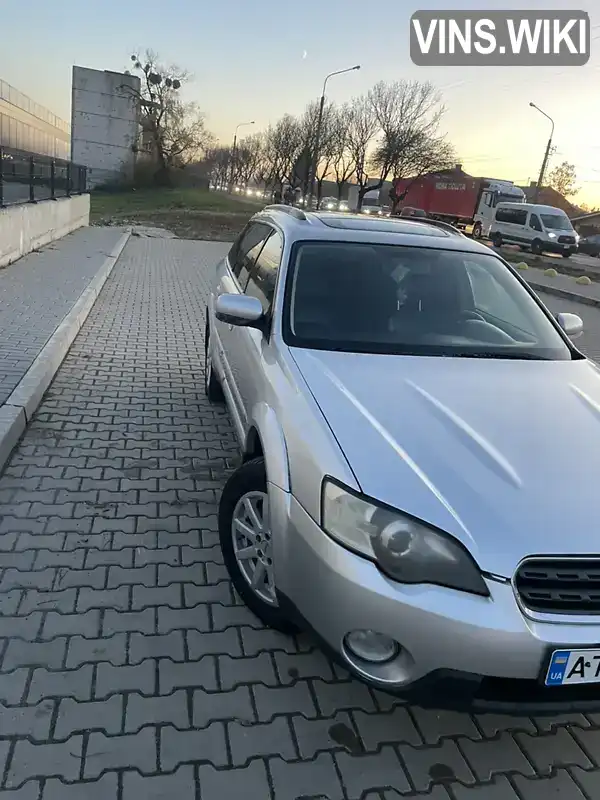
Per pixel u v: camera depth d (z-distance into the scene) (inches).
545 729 98.2
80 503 148.3
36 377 209.2
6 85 1782.7
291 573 94.1
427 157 1829.5
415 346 129.3
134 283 453.4
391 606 80.0
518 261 1003.9
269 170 2763.3
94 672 99.2
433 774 88.5
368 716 96.7
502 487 87.4
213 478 166.7
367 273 142.3
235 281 184.2
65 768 83.2
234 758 87.4
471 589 79.0
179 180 2454.5
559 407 112.7
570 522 83.6
